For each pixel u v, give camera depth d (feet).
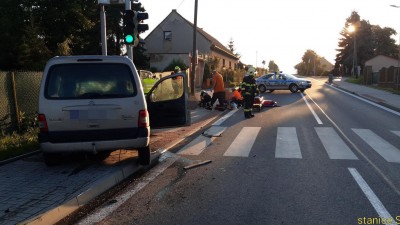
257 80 100.73
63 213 16.26
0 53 97.81
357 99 75.97
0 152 25.86
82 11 119.03
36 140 30.12
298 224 15.26
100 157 25.44
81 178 20.45
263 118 48.47
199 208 17.11
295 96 86.22
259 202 17.76
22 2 104.17
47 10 107.86
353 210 16.69
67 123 20.85
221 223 15.43
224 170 23.50
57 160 23.31
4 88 31.09
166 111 28.89
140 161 23.50
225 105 58.80
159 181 21.43
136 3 129.59
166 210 16.96
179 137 35.04
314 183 20.59
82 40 121.19
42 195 17.75
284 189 19.63
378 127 40.16
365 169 23.38
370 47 299.38
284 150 29.09
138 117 21.54
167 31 158.51
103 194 19.21
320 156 26.99
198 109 59.36
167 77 28.99
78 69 21.59
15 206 16.37
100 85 21.52
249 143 32.12
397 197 18.33
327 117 48.67
